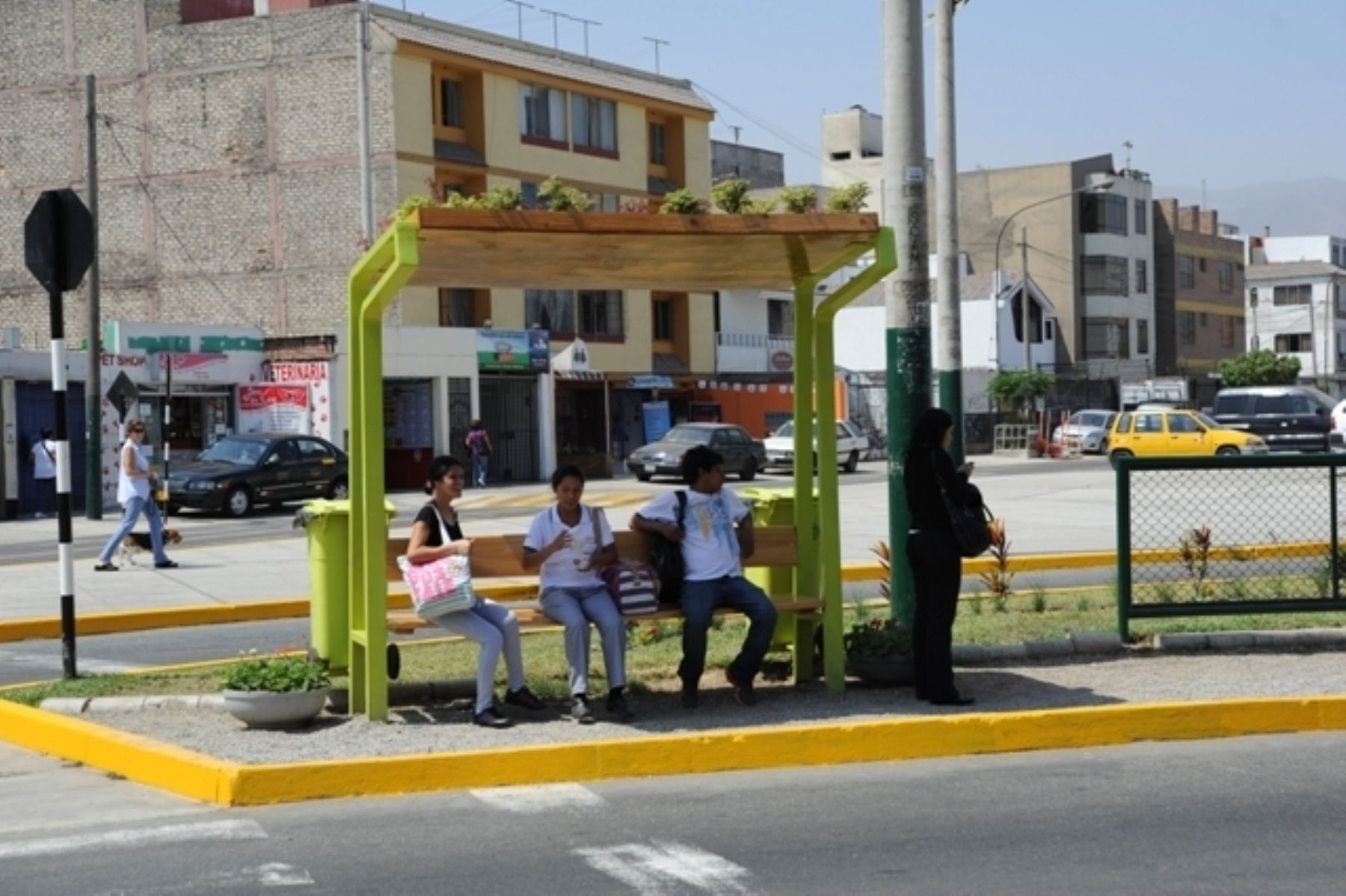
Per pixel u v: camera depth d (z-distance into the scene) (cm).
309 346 4238
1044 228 8538
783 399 6047
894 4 1184
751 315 6438
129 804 849
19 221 5297
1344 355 11688
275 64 4988
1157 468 1223
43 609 1714
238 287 5056
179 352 4084
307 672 996
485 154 5122
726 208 1030
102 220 5216
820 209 1034
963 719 932
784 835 755
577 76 5441
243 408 4269
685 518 1034
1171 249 9200
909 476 1027
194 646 1513
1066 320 8500
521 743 923
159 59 5134
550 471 5016
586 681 991
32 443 3625
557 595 998
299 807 830
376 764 854
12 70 5288
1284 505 2384
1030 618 1367
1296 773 867
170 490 3325
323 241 4941
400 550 1041
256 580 1966
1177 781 852
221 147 5069
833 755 914
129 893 674
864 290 1005
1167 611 1229
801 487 1116
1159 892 653
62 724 987
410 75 4881
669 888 668
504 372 4897
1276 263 12138
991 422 6625
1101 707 970
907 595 1206
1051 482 3694
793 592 1141
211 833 775
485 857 723
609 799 837
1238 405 4706
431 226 905
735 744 902
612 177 5622
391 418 4653
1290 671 1114
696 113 5994
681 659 1179
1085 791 834
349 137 4909
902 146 1189
